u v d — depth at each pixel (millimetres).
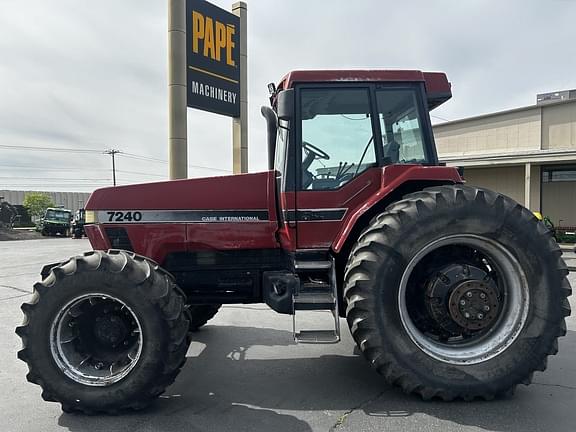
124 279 2842
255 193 3576
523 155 14438
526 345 2963
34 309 2861
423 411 2873
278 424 2744
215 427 2717
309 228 3584
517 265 3004
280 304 3375
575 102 14438
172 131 8766
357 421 2762
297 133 3604
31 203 43719
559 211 14992
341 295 3541
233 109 10258
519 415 2797
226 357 4074
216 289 3672
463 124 16797
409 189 3467
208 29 9531
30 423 2805
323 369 3734
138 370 2830
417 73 3707
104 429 2711
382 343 2910
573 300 6539
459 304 3014
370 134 3656
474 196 3000
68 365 2895
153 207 3559
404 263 2949
